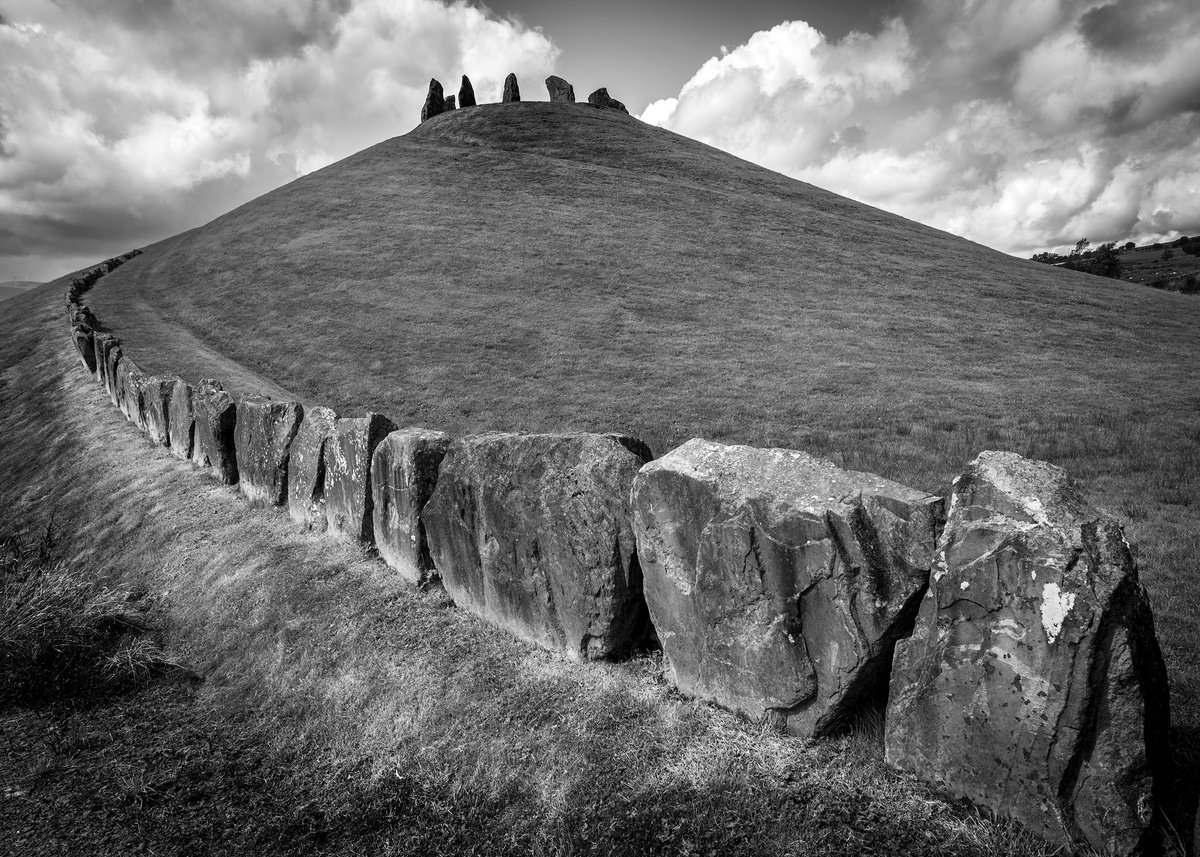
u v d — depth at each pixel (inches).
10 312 1567.4
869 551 149.9
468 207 1641.2
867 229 1643.7
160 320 1175.0
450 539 254.1
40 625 269.3
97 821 178.2
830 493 157.9
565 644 212.2
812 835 136.2
